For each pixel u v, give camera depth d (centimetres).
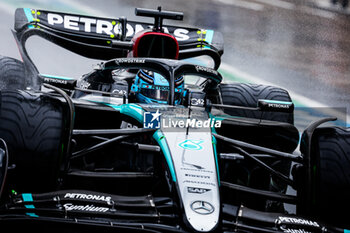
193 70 1622
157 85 1769
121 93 1797
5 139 1324
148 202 1324
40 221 1211
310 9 6956
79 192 1319
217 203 1217
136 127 1585
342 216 1311
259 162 1534
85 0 5275
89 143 1767
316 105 3956
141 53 1852
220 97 2125
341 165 1327
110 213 1249
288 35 5794
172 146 1359
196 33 2611
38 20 2550
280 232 1249
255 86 2220
